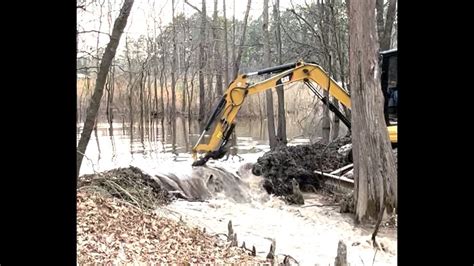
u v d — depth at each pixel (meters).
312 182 9.65
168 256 4.83
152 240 5.29
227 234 6.48
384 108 7.99
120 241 4.89
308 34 18.36
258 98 25.58
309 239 6.53
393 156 7.55
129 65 26.98
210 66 26.61
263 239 6.55
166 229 5.86
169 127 27.22
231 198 8.80
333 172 9.52
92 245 4.54
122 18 7.71
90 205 5.69
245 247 5.92
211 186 8.94
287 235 6.75
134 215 6.03
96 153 14.63
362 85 7.57
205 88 28.73
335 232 6.97
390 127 7.95
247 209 8.21
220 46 26.83
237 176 9.40
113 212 5.82
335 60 14.61
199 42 26.83
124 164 11.28
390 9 12.52
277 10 18.16
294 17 18.89
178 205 7.97
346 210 7.93
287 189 9.30
